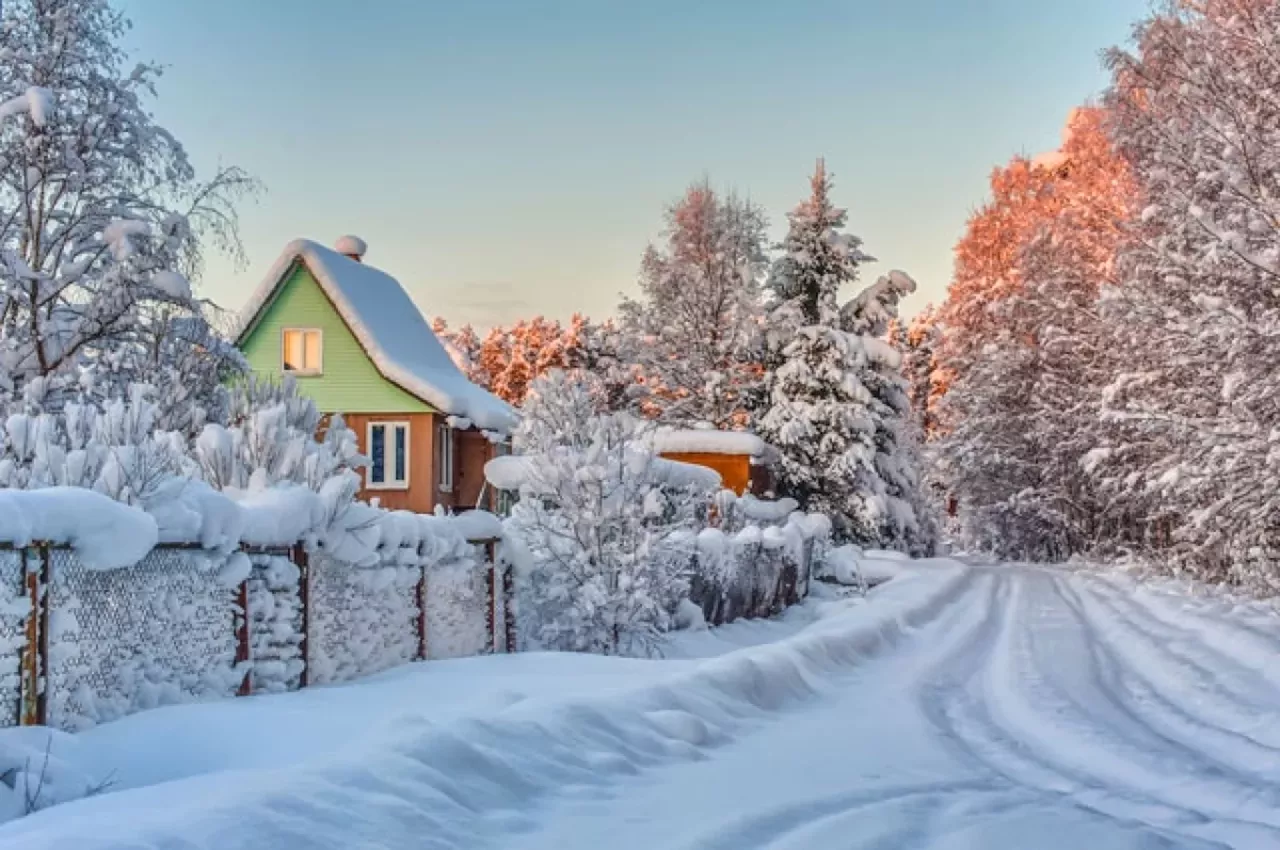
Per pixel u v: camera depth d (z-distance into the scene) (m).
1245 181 20.28
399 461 34.47
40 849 4.80
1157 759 9.45
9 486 10.12
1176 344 23.25
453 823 6.26
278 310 35.22
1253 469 21.58
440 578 14.53
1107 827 6.79
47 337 21.38
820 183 47.84
